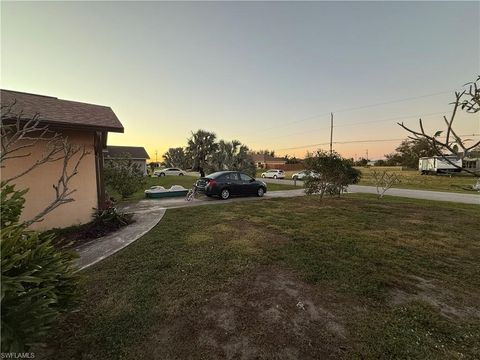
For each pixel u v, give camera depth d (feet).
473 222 23.20
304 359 6.84
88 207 21.09
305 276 11.80
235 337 7.69
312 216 25.39
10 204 7.72
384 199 40.75
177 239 17.34
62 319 8.34
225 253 14.65
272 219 23.82
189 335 7.75
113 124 20.63
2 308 5.29
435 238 18.03
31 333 5.34
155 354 6.96
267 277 11.69
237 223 22.13
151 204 33.53
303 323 8.40
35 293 5.75
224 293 10.25
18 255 5.78
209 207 30.63
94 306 9.18
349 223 22.34
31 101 20.42
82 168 20.71
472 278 11.93
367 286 10.93
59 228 19.29
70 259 8.40
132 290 10.36
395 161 180.75
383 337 7.71
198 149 82.74
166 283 11.01
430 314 8.97
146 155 125.80
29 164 18.12
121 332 7.82
